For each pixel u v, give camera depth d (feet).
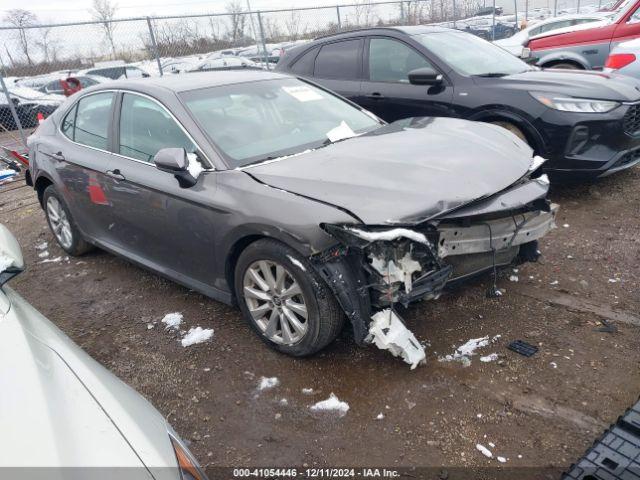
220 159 10.71
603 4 77.61
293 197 9.25
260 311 10.28
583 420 8.10
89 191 13.67
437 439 8.04
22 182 28.48
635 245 13.53
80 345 11.59
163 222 11.55
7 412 5.07
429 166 10.03
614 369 9.10
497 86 16.96
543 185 10.52
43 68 38.91
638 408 7.66
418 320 11.03
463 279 10.03
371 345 10.30
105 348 11.36
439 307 11.43
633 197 16.92
